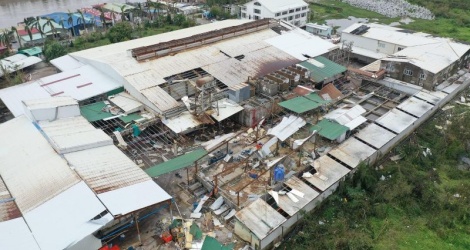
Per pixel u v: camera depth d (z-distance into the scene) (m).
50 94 46.84
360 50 68.25
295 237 32.34
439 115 51.44
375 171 38.94
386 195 36.28
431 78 53.06
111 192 31.05
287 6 88.62
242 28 63.22
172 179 38.56
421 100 51.09
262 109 47.34
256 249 30.80
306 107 45.03
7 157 36.28
